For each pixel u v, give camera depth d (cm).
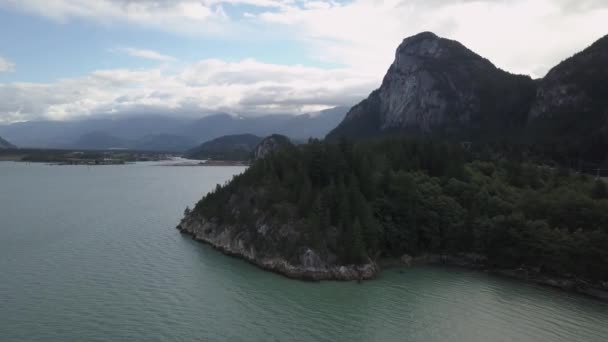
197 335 5684
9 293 6950
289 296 7131
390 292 7388
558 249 7838
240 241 9425
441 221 9575
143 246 10031
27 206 15688
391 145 13525
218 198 11625
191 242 10494
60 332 5662
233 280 7812
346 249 8256
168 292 7169
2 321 5941
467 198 10312
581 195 9275
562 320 6334
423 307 6775
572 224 8619
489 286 7719
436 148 13125
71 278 7719
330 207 8950
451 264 9025
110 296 6919
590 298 7162
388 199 9694
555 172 12562
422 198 9906
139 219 13325
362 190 9719
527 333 5938
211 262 8881
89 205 16125
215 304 6719
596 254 7475
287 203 9331
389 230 9138
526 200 9606
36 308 6391
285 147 12275
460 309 6706
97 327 5825
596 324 6206
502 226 8631
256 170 11225
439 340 5725
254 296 7088
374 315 6450
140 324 5953
